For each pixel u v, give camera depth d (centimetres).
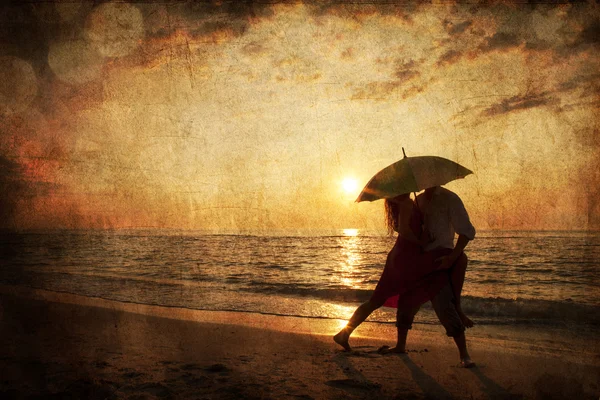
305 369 266
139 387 232
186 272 761
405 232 285
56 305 522
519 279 641
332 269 1070
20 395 222
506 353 311
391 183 277
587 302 463
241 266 841
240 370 265
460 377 252
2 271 638
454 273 276
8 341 343
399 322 307
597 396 236
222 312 527
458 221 269
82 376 250
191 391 226
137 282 691
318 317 496
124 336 368
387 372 262
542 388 238
